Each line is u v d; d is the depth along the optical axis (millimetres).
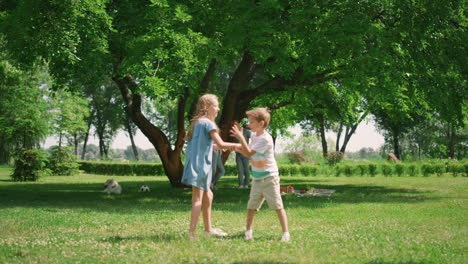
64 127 29234
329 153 31125
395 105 15047
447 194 10781
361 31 9078
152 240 4219
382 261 3225
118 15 10703
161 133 13227
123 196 10867
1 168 29172
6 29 9047
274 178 4230
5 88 20609
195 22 10469
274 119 19328
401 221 5836
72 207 8125
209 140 4434
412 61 10531
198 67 10188
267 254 3453
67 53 8609
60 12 8633
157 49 9328
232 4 9789
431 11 10039
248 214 4395
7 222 5840
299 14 9047
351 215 6625
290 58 11484
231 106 12945
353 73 9781
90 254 3621
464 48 10406
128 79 11773
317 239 4250
